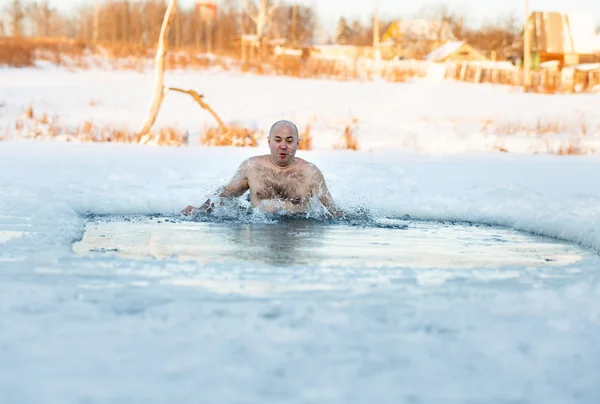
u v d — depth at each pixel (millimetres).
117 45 36031
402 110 20922
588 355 2176
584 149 14531
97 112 18641
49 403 1781
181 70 30281
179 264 3480
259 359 2096
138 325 2379
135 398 1821
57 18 74938
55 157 9477
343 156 10969
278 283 3092
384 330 2393
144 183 6633
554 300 2814
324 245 4348
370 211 5902
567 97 25688
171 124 17047
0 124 15820
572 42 43719
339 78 30891
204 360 2078
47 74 27031
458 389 1922
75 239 4332
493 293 2982
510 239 4914
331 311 2617
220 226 5105
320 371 2021
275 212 5625
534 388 1931
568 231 4980
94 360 2064
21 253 3645
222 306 2637
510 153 13266
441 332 2389
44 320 2420
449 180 7695
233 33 68562
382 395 1875
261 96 22906
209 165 8672
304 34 71125
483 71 34281
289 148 5594
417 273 3436
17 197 5664
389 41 50781
